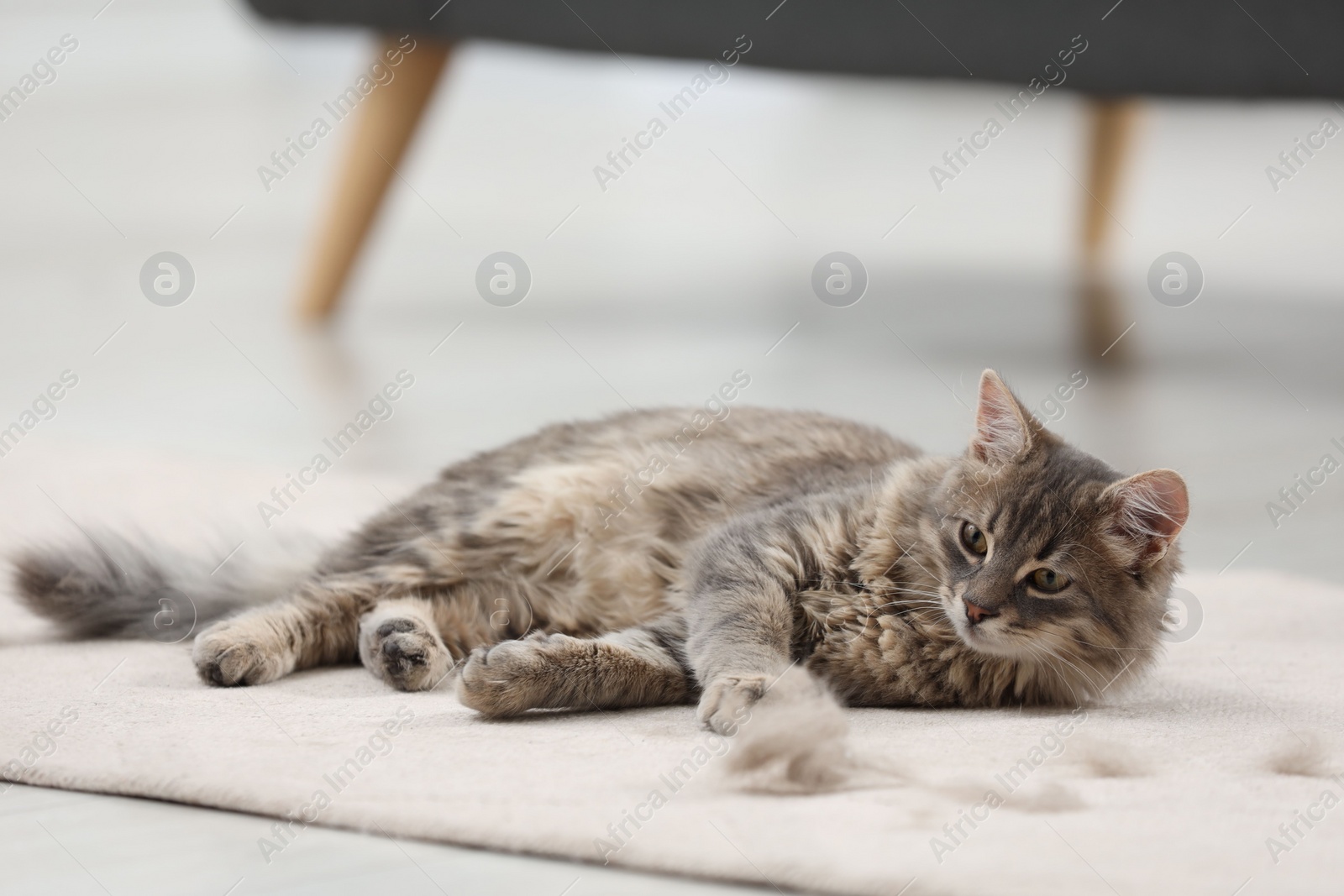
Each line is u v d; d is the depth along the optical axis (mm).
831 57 6422
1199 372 6578
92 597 3033
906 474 2822
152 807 1965
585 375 6211
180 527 3848
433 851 1803
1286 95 6016
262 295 8336
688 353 6723
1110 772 2084
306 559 3166
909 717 2525
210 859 1783
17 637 3039
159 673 2727
